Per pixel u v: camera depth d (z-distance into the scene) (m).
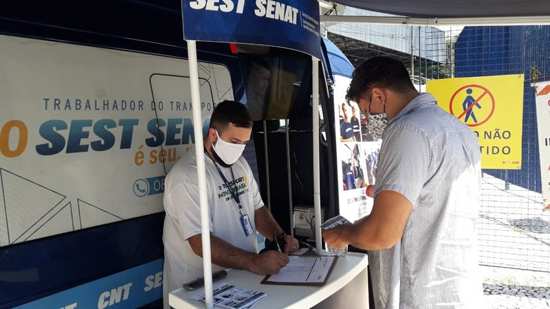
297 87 3.25
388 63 1.95
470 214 1.92
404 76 1.96
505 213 7.27
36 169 1.85
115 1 2.19
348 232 1.96
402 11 3.56
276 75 3.13
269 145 3.42
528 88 6.39
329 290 1.91
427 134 1.80
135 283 2.25
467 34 6.42
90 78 2.07
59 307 1.92
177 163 2.28
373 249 1.87
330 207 3.36
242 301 1.76
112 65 2.17
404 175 1.77
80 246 2.00
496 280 5.25
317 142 2.39
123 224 2.19
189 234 2.14
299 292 1.84
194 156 2.31
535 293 4.89
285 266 2.14
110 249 2.13
